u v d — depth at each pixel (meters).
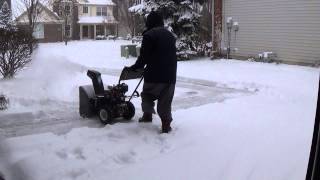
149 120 7.24
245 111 8.53
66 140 6.30
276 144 6.27
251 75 14.10
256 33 18.62
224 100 9.87
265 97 10.24
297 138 6.58
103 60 20.17
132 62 19.23
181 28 19.97
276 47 17.83
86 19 60.09
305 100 9.82
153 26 6.76
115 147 5.99
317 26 16.17
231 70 15.53
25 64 12.65
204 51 21.08
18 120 7.66
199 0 20.17
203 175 5.08
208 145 6.18
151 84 6.68
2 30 12.02
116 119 7.68
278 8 17.52
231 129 7.07
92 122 7.55
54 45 37.66
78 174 5.08
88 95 7.73
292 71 15.02
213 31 20.42
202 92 11.05
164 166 5.36
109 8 61.91
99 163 5.41
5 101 8.49
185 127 7.12
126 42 42.44
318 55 16.28
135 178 4.98
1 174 5.01
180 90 11.32
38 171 5.11
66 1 54.31
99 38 57.94
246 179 4.98
